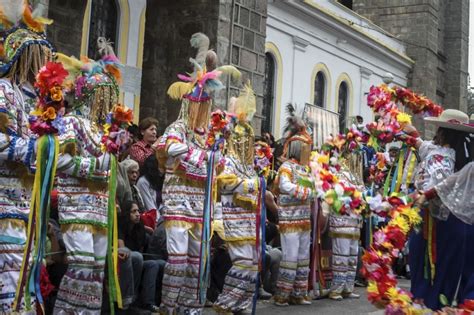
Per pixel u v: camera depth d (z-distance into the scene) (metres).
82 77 5.13
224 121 6.14
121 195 6.66
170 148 5.85
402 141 6.21
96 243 5.16
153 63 13.96
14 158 4.01
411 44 28.16
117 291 5.07
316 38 20.50
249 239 6.57
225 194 6.61
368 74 24.02
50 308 5.86
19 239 4.11
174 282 5.92
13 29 4.32
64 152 4.79
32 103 4.35
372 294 4.64
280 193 8.00
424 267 5.01
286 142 7.97
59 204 5.08
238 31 13.55
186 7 13.62
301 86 19.73
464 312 4.46
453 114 5.49
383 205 4.79
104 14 12.80
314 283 8.52
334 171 8.03
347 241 8.70
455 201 4.68
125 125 5.09
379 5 28.95
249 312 7.29
